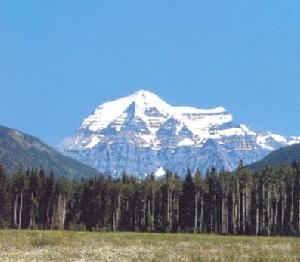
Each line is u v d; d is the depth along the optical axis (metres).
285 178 195.25
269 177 196.25
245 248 77.88
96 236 106.94
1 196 193.25
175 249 72.69
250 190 196.00
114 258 58.47
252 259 58.34
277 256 62.59
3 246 70.81
